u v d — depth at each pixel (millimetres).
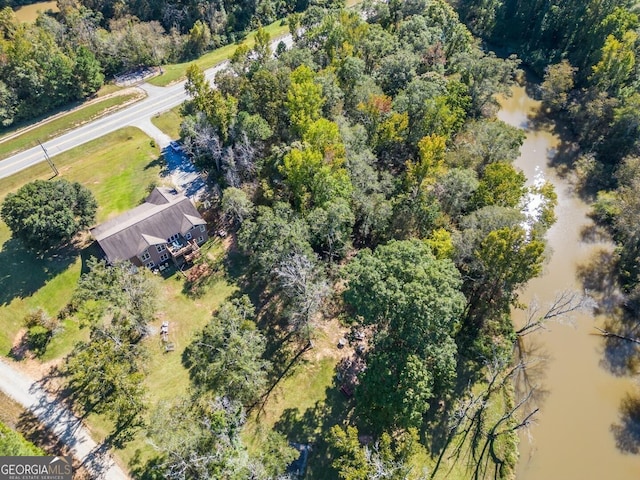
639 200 69438
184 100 98625
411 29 102250
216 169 81688
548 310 65500
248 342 50438
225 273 67500
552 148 95625
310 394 54219
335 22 100938
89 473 46750
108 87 107500
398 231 66750
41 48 98562
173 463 42562
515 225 58062
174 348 58312
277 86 78312
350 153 69375
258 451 46250
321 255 67688
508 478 49875
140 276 58188
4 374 54906
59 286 64500
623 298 68125
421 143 67188
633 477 51312
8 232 70750
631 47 94688
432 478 48188
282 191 71938
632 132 85125
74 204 68625
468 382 56656
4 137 92938
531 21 120750
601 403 57406
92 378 51156
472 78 92875
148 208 70250
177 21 128625
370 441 49625
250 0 136500
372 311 46500
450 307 44375
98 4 130500
